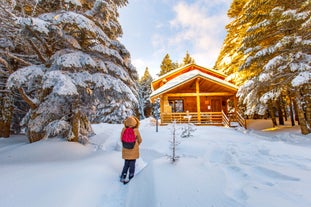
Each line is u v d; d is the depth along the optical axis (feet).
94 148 23.59
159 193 8.39
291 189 7.17
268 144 16.71
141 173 12.19
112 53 23.75
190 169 10.80
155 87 68.23
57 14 20.52
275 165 10.85
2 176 11.70
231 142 21.68
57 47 24.36
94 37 22.50
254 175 9.32
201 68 62.23
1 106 30.14
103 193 10.44
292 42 26.94
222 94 47.34
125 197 10.25
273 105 50.01
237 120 45.83
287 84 28.89
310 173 8.90
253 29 32.01
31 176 11.71
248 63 32.83
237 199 6.97
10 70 22.91
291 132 31.07
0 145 23.97
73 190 9.70
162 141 23.77
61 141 21.38
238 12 59.00
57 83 17.61
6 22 22.50
